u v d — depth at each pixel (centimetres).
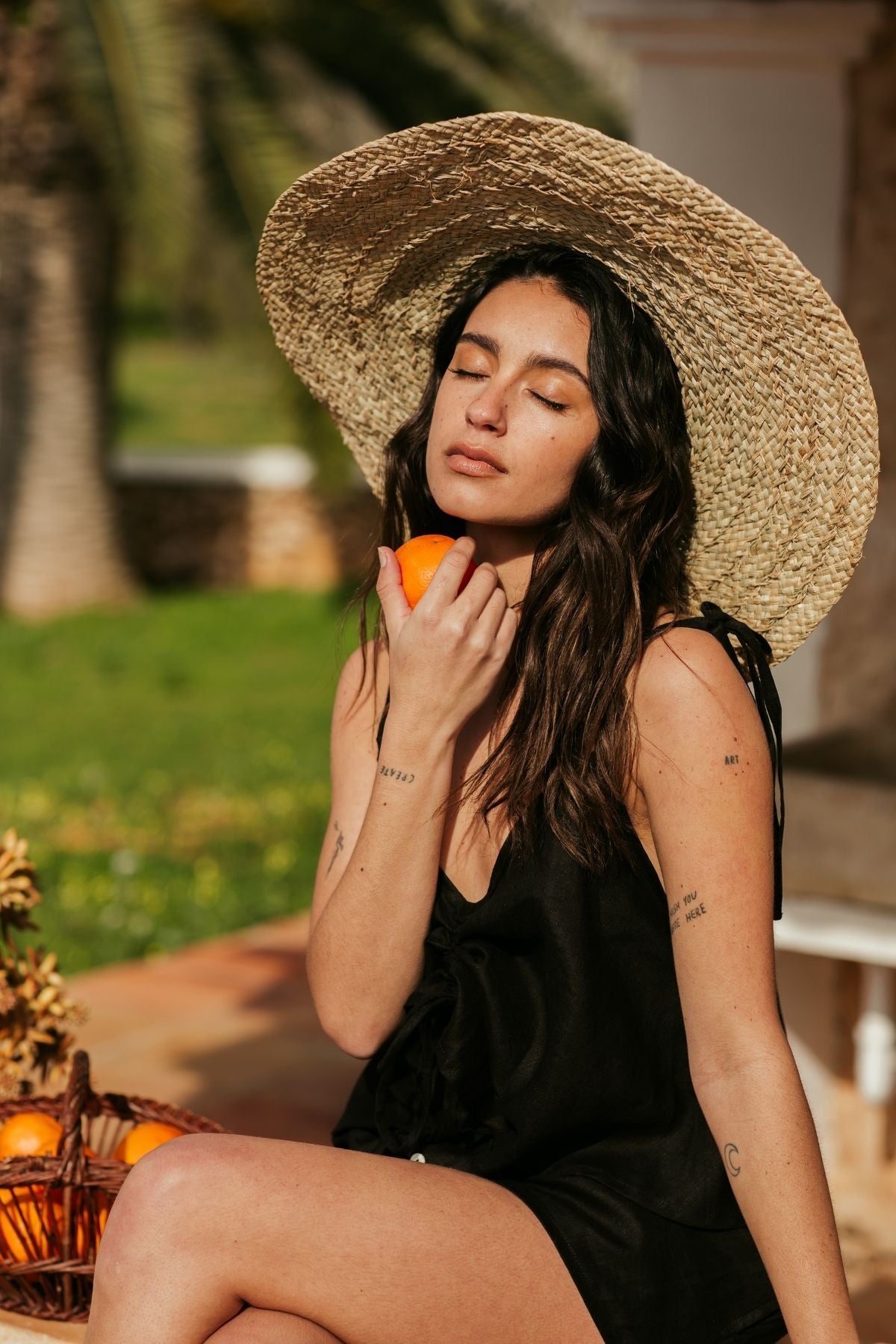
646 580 200
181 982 520
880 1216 347
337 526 1573
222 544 1580
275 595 1518
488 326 196
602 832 186
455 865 201
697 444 204
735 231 182
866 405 188
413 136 193
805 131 366
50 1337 217
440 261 216
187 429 2206
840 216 367
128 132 954
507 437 194
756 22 352
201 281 1125
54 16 1186
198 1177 169
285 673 1232
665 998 190
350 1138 214
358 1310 168
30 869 263
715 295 189
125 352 2575
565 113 1202
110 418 1428
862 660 375
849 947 316
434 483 202
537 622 195
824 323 186
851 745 355
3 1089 254
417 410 229
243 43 1117
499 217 202
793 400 194
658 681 184
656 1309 175
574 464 196
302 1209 168
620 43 369
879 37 358
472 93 1187
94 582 1430
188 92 978
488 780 195
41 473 1402
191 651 1293
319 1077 433
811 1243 168
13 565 1417
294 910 649
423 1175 175
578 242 196
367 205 208
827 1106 361
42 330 1362
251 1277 167
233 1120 401
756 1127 171
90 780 902
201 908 645
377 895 196
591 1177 185
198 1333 168
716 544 207
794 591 203
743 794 180
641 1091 188
